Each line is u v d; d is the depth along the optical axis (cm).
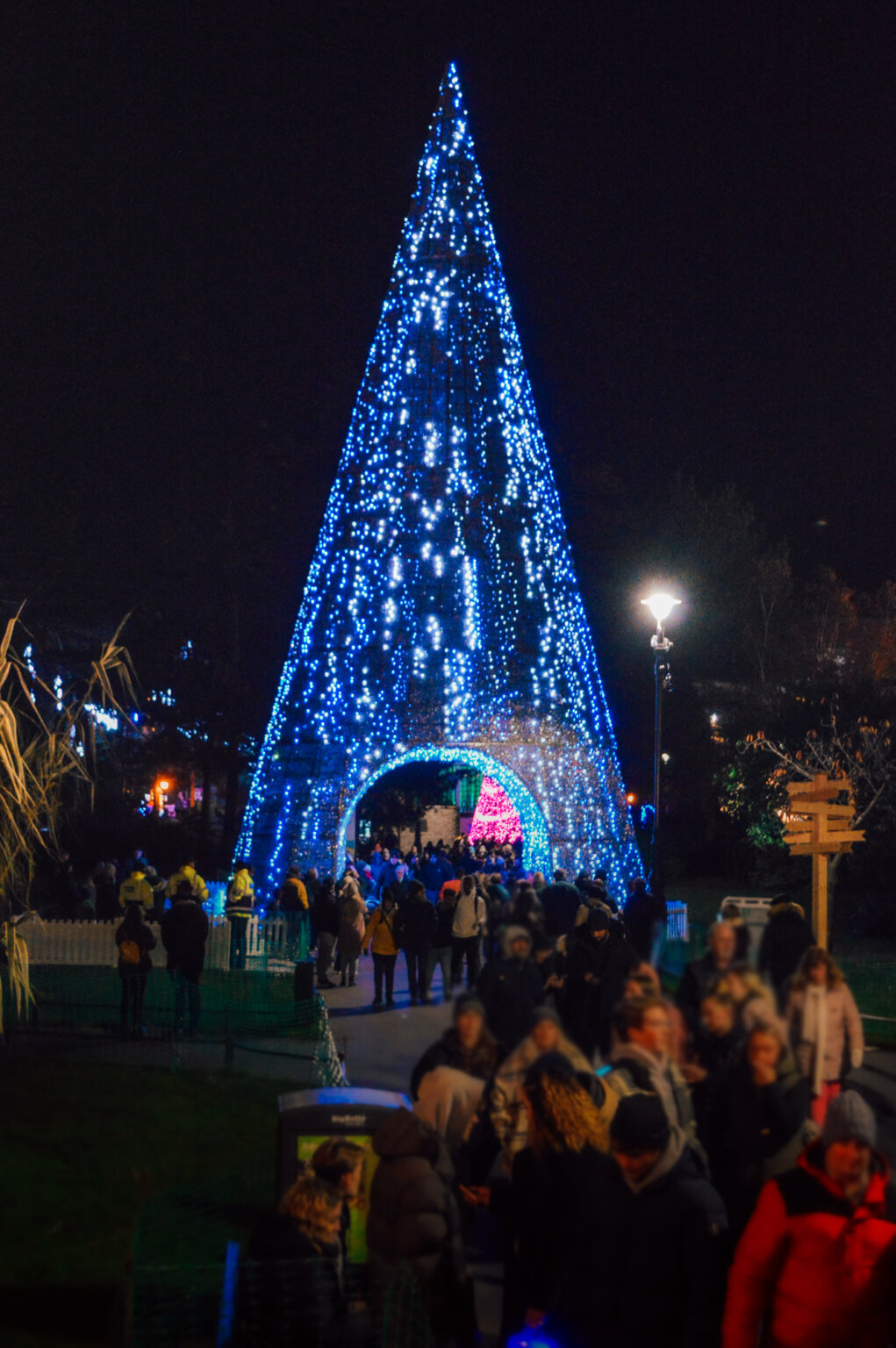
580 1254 538
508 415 3338
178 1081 1291
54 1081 1286
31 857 1405
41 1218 845
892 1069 1309
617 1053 589
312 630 3278
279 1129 712
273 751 3262
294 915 2455
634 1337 517
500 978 759
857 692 3734
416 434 3300
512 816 4391
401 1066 1323
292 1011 1741
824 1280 478
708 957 594
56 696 1407
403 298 3328
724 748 4491
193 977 1595
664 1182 523
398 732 3209
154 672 4309
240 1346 554
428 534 3281
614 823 3288
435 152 3334
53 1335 664
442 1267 574
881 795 3366
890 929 2992
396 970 2447
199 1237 790
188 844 4238
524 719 3262
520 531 3328
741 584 5753
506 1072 646
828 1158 484
